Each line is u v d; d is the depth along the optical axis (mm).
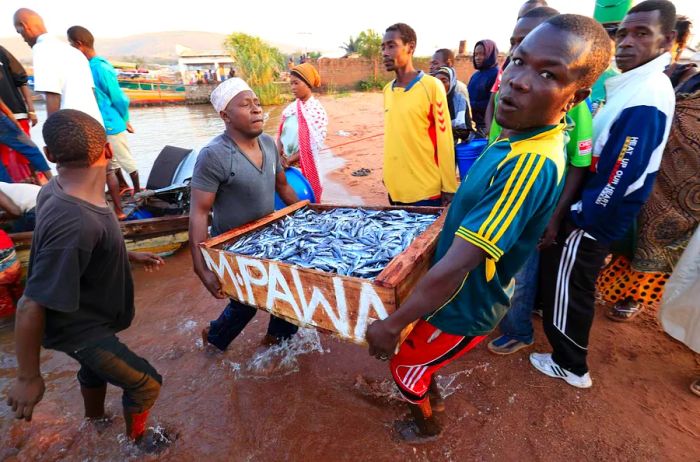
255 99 2395
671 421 2211
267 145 2701
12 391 1704
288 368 2773
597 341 2879
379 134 12539
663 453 2033
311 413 2396
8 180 4746
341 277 1728
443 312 1705
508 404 2385
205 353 2951
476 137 5031
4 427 2381
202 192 2352
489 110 4723
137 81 27281
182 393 2588
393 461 2080
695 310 2412
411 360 1876
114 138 5688
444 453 2102
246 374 2732
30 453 2205
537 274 2592
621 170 2055
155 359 2912
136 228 4336
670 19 2037
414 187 3449
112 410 2473
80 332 1824
